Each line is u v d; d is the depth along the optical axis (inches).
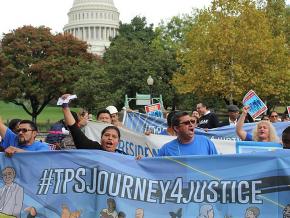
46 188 224.4
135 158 217.9
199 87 1720.0
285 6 2251.5
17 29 2279.8
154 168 215.6
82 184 220.7
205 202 209.6
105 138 243.0
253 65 1624.0
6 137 265.9
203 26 1679.4
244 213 206.4
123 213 214.7
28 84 2224.4
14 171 227.5
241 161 208.4
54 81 2196.1
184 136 238.4
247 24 1609.3
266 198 205.2
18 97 2282.2
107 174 218.2
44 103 2383.1
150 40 3159.5
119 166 218.4
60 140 408.2
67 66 2236.7
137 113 512.7
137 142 341.7
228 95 1669.5
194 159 212.1
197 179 211.6
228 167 209.2
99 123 385.1
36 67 2186.3
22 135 255.0
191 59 1717.5
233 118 462.9
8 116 3065.9
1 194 227.8
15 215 225.1
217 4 1656.0
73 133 254.1
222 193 208.7
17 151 227.8
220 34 1593.3
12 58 2245.3
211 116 479.5
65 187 221.9
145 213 213.6
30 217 223.9
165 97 2085.4
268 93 1662.2
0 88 2263.8
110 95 1989.4
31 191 225.0
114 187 217.2
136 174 216.2
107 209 217.0
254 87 1635.1
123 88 1999.3
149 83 1521.9
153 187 214.2
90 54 2481.5
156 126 505.0
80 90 2044.8
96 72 2082.9
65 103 254.1
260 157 207.0
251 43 1583.4
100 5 5196.9
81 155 222.1
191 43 1713.8
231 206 207.6
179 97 2190.0
